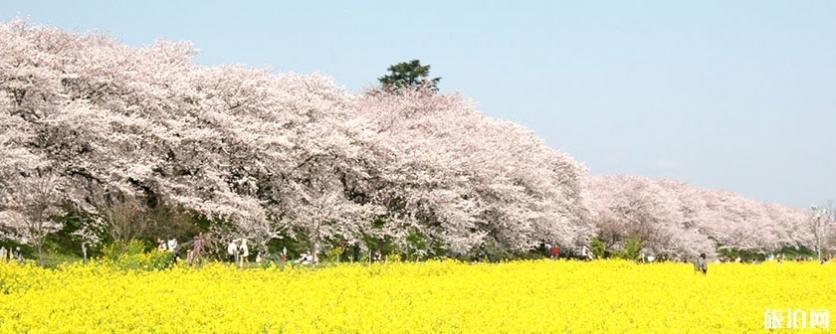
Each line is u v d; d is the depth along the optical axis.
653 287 22.30
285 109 36.44
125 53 35.47
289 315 14.15
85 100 30.56
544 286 21.53
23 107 29.81
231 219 31.36
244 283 19.20
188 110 33.44
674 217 69.25
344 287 19.59
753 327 14.53
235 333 12.73
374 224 38.84
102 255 29.91
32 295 15.71
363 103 49.09
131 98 32.91
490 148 42.06
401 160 37.31
